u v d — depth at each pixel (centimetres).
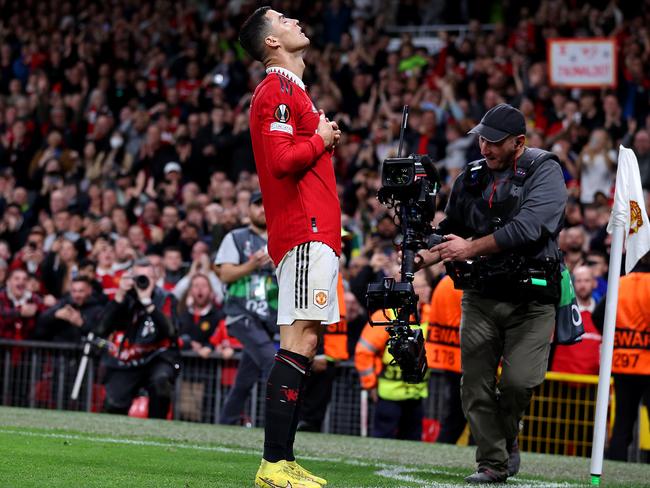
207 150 2622
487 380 884
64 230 2384
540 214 852
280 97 750
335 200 768
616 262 895
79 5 3456
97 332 1545
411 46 2856
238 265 1348
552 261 864
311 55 2966
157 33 3272
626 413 1346
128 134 2862
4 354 1784
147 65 3206
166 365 1542
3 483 730
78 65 3194
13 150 2973
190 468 871
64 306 1806
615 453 1345
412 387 1444
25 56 3319
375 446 1162
